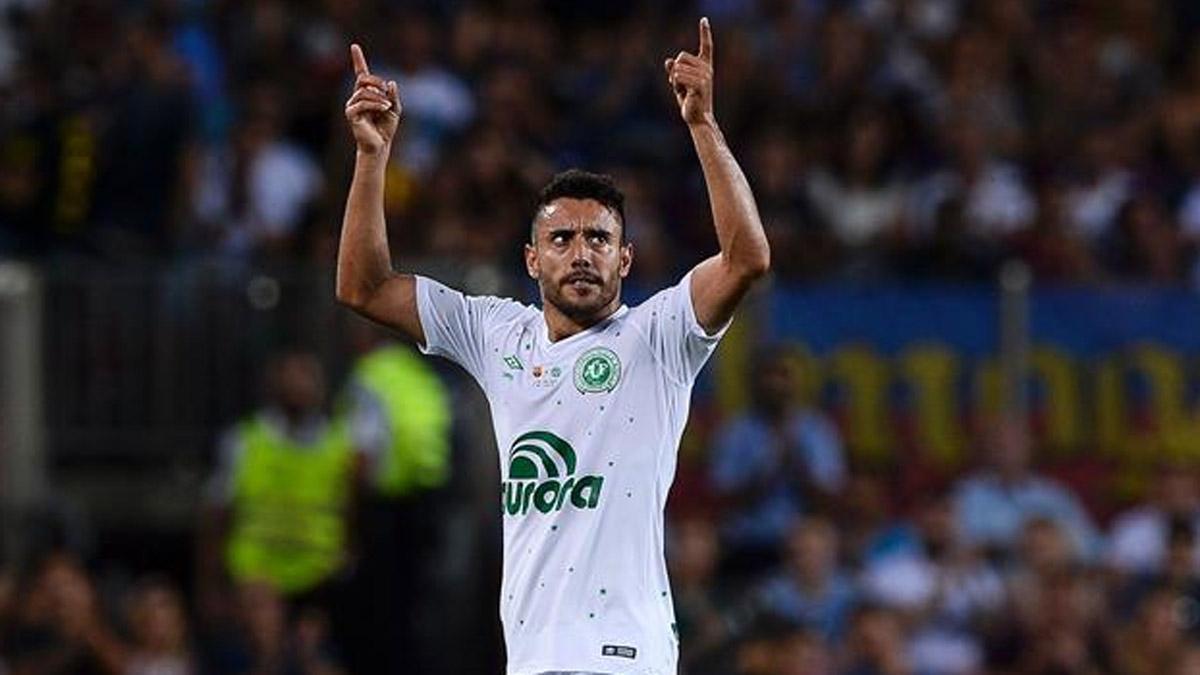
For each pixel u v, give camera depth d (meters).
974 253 70.75
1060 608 62.53
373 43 73.69
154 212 68.75
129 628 61.62
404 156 70.31
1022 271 68.62
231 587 62.00
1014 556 64.81
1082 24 81.75
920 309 67.62
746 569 63.06
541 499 34.78
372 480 62.28
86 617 59.41
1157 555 66.00
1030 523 63.41
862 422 67.19
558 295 35.12
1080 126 77.69
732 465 64.12
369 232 36.31
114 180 68.38
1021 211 73.38
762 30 76.75
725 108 73.81
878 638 59.69
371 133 36.38
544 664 34.31
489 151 69.88
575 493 34.69
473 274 64.50
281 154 71.19
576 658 34.19
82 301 65.31
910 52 77.56
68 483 65.25
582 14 77.81
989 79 77.81
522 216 69.38
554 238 35.19
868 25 77.06
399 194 69.31
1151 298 68.62
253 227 69.75
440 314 36.34
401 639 62.81
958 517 65.56
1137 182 76.44
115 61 69.88
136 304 65.44
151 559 66.94
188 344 65.56
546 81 75.12
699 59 35.12
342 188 70.31
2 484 64.31
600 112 74.19
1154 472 68.25
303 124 72.62
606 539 34.50
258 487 62.34
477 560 64.06
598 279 35.09
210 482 65.19
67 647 59.12
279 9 74.31
